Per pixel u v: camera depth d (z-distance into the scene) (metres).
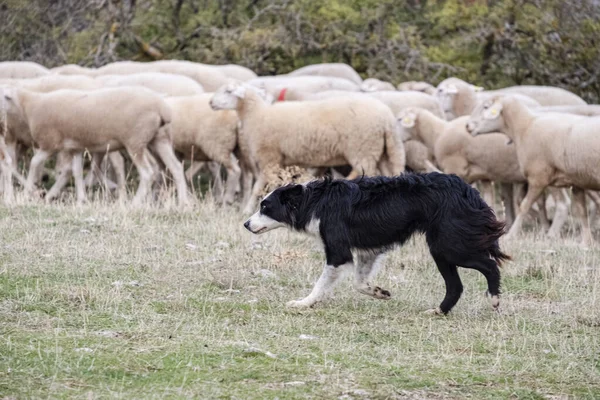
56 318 8.63
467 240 9.20
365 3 28.52
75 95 16.84
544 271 11.67
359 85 23.41
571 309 9.89
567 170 15.28
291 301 9.63
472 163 17.84
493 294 9.38
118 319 8.70
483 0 28.67
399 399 6.73
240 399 6.58
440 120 18.52
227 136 18.12
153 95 16.84
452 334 8.69
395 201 9.35
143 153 16.88
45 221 13.76
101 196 19.50
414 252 12.73
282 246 12.83
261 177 16.70
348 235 9.46
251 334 8.40
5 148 17.16
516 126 16.08
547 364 7.78
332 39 28.33
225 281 10.53
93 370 7.11
